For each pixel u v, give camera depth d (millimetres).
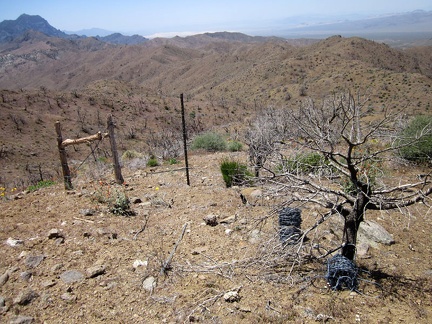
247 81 161000
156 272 4191
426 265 4434
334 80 112250
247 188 7305
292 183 4625
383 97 76438
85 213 5934
